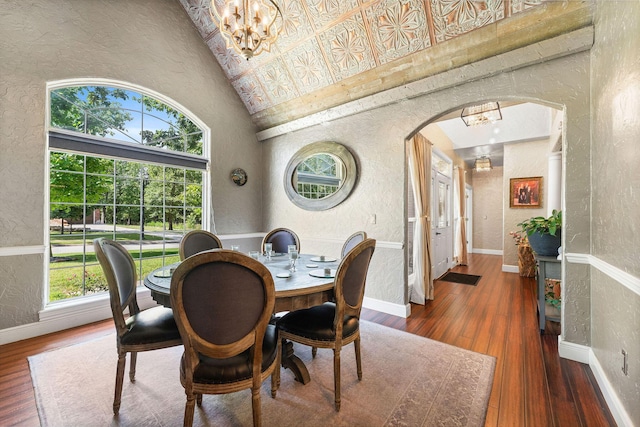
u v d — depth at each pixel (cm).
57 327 275
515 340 254
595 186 201
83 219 305
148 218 354
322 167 396
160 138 363
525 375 198
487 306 353
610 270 168
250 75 410
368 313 331
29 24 260
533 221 295
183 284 121
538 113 519
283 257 271
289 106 414
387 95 323
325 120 386
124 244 333
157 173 364
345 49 322
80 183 303
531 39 234
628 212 146
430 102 300
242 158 452
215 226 415
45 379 191
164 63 359
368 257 187
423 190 387
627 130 149
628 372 145
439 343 250
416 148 384
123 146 326
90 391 179
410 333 272
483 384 187
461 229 652
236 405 168
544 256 277
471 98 272
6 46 248
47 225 276
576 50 215
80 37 290
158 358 222
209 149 409
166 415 159
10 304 251
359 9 287
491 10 238
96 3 301
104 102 317
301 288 163
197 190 404
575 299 218
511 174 570
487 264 645
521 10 228
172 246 375
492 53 254
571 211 220
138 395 176
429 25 268
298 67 365
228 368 129
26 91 258
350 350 238
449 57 275
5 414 158
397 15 275
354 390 181
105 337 260
